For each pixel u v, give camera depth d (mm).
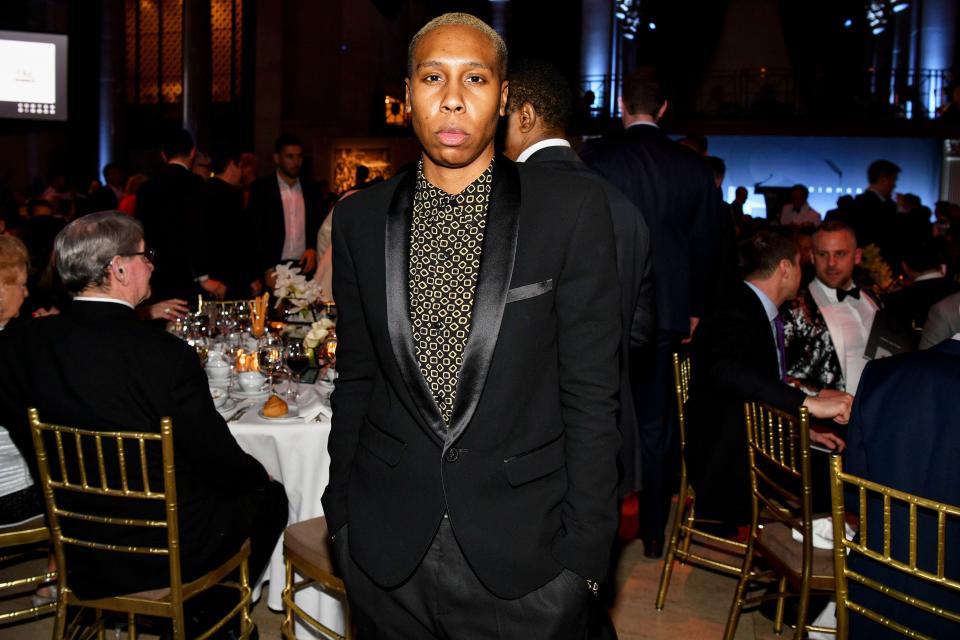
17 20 15883
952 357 1763
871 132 13477
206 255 5309
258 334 3783
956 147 13227
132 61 17547
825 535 2477
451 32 1404
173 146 5246
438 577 1455
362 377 1606
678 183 3053
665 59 18297
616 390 1463
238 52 16578
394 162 13594
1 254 2623
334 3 15844
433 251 1447
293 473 2645
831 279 3156
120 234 2152
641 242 2449
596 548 1423
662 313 3053
